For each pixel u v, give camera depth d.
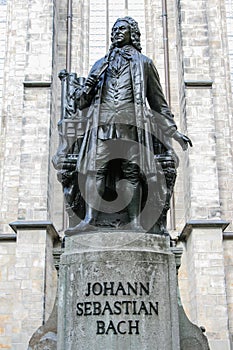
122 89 7.37
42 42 21.95
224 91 23.19
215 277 18.81
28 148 20.52
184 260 20.69
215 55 23.72
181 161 22.19
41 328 6.65
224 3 24.97
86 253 6.39
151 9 24.94
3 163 22.38
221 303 18.52
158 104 7.87
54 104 22.09
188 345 6.53
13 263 19.92
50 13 22.36
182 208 21.66
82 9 24.84
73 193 7.45
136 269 6.30
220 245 19.19
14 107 23.08
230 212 21.44
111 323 6.09
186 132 20.81
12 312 19.31
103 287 6.24
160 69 23.92
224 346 18.03
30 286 18.72
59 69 23.66
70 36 24.14
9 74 23.97
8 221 21.30
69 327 6.21
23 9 24.81
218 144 22.41
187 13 22.28
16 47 24.12
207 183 20.08
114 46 7.87
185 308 20.02
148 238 6.60
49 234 19.78
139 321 6.12
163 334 6.14
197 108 21.00
